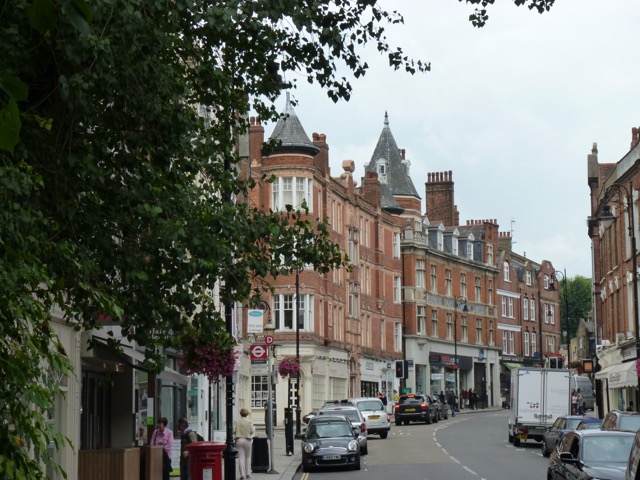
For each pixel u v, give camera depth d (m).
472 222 111.94
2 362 7.38
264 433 56.53
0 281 7.81
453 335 98.62
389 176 93.25
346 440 34.50
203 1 12.62
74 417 20.47
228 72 13.66
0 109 5.25
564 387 45.59
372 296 81.88
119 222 12.91
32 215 10.57
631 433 20.45
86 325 12.82
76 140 11.91
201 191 13.70
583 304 165.62
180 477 25.05
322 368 68.69
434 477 30.53
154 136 12.70
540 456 39.78
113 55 11.36
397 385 87.06
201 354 22.05
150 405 28.28
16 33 9.69
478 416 84.88
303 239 14.34
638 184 47.75
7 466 6.84
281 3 12.85
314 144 66.00
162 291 13.60
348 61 13.93
